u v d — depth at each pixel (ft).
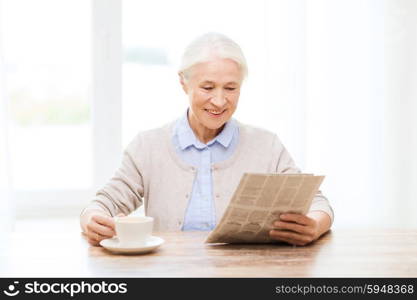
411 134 8.95
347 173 8.93
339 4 8.76
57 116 8.59
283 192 4.05
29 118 8.48
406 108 8.91
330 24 8.79
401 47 8.86
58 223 8.21
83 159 8.77
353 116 8.88
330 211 5.03
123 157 5.86
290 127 8.78
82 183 8.80
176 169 5.64
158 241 4.23
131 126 8.75
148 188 5.77
